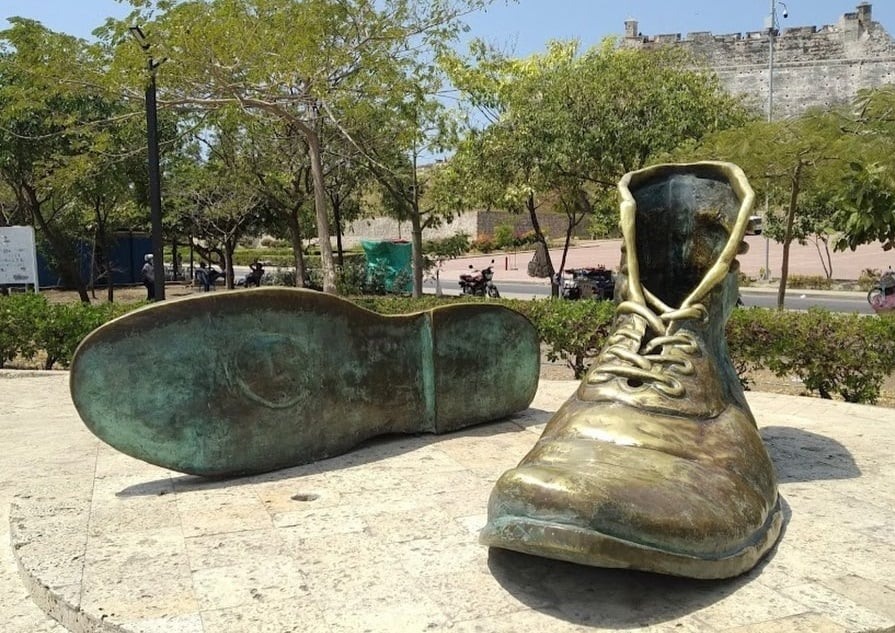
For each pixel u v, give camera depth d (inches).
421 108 470.9
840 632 83.2
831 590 93.4
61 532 114.6
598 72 510.3
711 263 133.1
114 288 958.4
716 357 121.9
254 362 141.0
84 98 520.1
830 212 686.5
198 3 357.7
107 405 130.3
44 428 207.6
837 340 250.8
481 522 117.3
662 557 84.2
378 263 778.2
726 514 91.3
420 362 167.9
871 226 262.7
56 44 368.8
